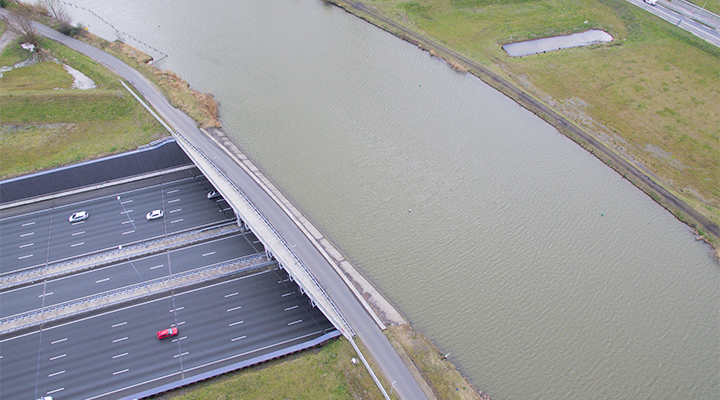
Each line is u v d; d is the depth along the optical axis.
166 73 126.81
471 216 98.56
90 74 123.56
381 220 96.69
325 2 166.62
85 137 107.69
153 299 82.12
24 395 69.38
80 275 85.62
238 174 98.56
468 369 74.50
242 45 143.38
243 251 90.12
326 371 71.50
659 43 151.62
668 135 119.88
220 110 119.88
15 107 111.25
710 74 139.88
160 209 97.56
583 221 99.06
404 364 71.88
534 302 84.19
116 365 73.06
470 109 126.50
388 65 139.88
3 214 95.50
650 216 101.31
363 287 84.19
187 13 156.88
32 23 140.50
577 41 153.88
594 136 119.50
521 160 112.31
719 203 104.81
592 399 71.94
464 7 166.38
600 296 85.75
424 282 86.50
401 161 109.88
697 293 87.38
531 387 72.94
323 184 103.25
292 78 132.00
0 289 82.81
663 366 76.31
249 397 68.81
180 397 69.06
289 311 81.06
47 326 78.06
